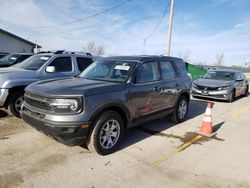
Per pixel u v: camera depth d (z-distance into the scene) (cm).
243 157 414
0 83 550
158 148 438
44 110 357
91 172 338
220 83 1005
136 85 439
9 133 473
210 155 417
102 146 386
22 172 328
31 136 461
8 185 296
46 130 348
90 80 445
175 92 565
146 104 467
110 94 386
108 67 481
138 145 448
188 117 687
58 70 668
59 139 352
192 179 333
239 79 1106
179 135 518
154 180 326
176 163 380
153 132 530
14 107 566
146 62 480
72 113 342
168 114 569
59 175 326
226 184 323
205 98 1081
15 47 2236
